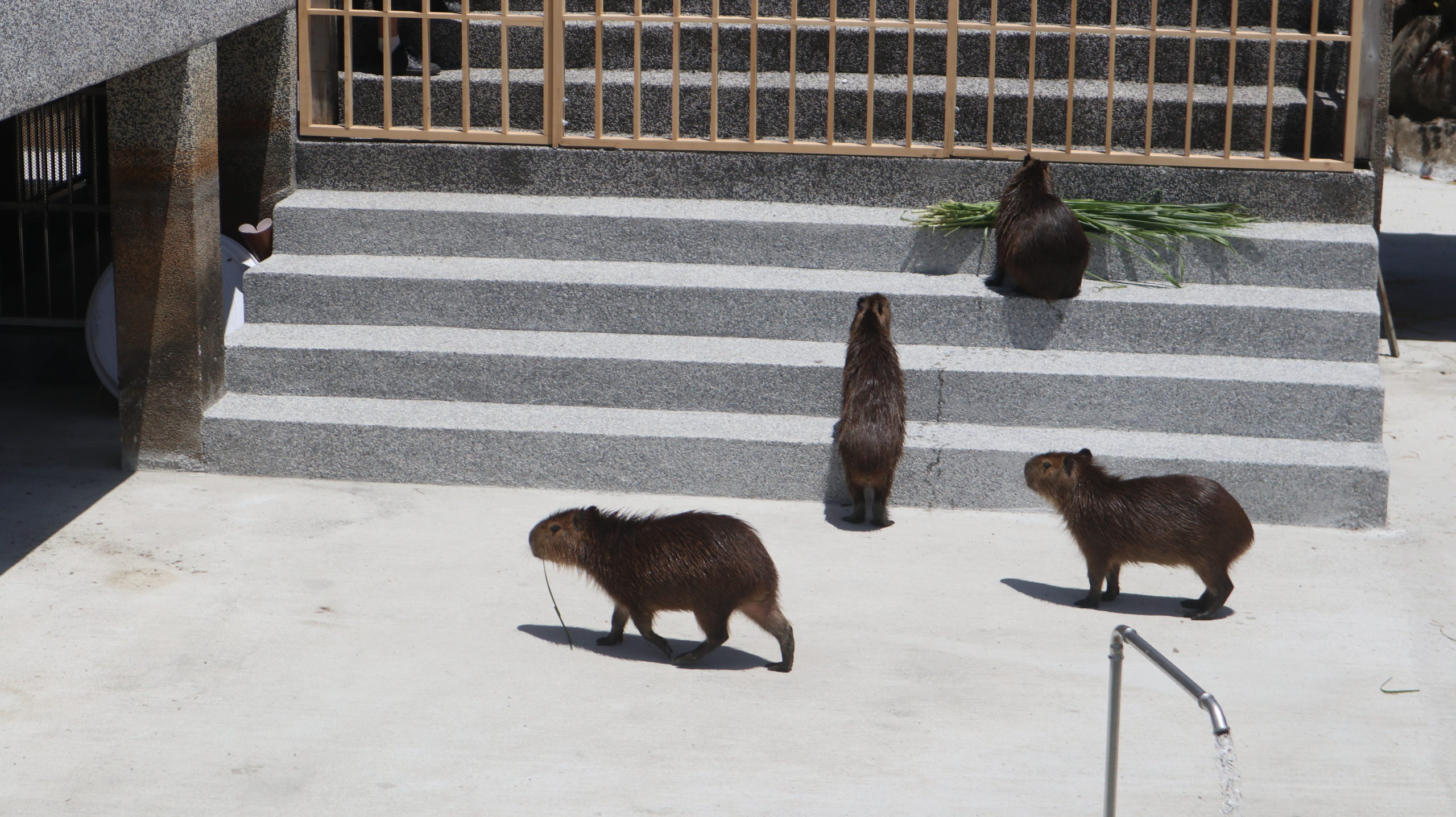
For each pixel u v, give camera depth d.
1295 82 11.80
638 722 6.39
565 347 9.91
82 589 7.66
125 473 9.60
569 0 12.50
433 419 9.54
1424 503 9.52
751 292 10.07
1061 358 9.80
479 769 5.94
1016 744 6.25
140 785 5.75
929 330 10.02
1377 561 8.48
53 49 6.31
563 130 11.09
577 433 9.37
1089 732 6.37
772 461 9.32
